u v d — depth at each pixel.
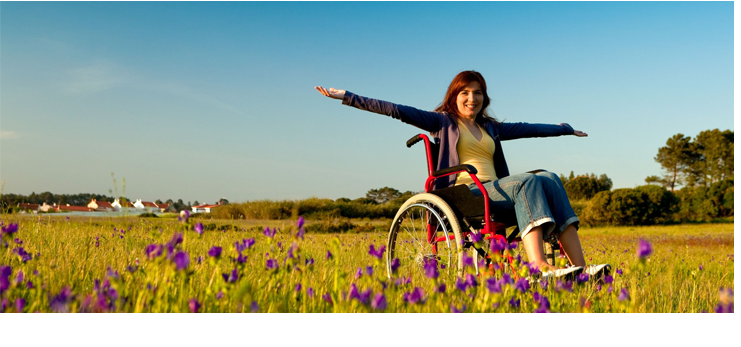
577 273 2.13
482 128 3.48
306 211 20.84
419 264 2.81
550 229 2.55
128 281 1.46
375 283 1.70
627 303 1.63
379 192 33.16
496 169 3.44
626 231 19.72
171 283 1.40
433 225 3.05
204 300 1.47
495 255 1.69
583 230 21.23
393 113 3.29
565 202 2.65
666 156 55.56
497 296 1.41
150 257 1.33
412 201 3.04
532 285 1.87
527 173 2.64
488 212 2.54
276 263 1.55
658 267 4.14
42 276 1.64
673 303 2.23
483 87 3.40
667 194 25.81
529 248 2.51
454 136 3.25
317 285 1.75
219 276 1.53
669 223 25.98
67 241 3.33
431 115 3.37
